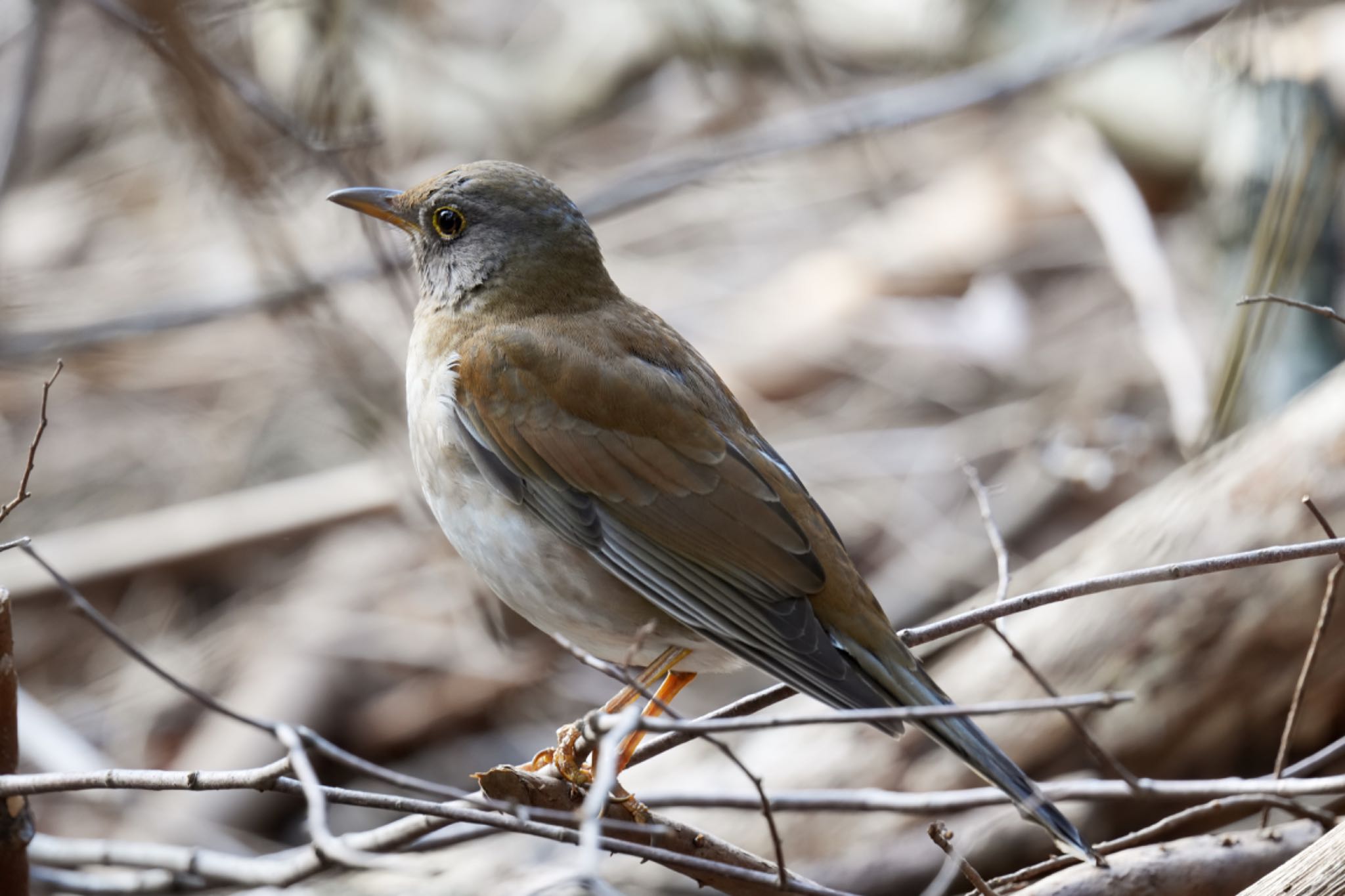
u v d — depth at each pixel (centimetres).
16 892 725
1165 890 724
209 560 1443
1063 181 1703
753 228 1772
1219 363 1246
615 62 1877
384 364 1323
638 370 800
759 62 1616
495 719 1305
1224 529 1039
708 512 773
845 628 750
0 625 704
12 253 1686
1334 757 920
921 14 1778
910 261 1675
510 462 791
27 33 1470
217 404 1588
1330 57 1364
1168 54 1678
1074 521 1366
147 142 1808
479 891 943
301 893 936
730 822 1045
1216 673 1028
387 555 1425
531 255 837
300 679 1310
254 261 1345
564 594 791
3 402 1600
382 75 1476
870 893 1014
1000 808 1023
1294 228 1151
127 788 670
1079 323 1592
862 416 1534
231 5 1121
